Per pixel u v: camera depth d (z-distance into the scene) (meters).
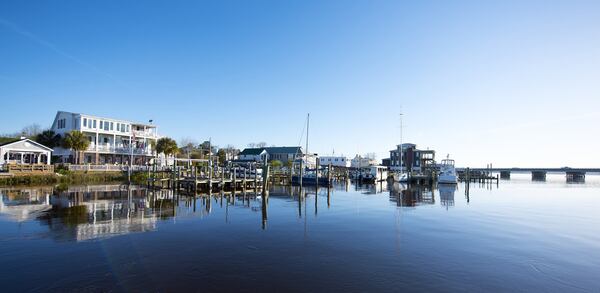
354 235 18.53
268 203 33.16
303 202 34.41
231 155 92.88
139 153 67.00
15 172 43.25
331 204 32.94
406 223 22.45
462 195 45.91
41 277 11.29
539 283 11.80
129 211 24.62
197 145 101.19
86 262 12.84
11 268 12.08
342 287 10.97
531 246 16.78
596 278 12.38
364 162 134.62
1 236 16.47
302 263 13.39
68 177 47.09
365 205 32.47
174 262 13.18
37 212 23.19
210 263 13.17
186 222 21.23
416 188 58.66
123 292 10.21
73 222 19.97
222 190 41.84
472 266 13.44
